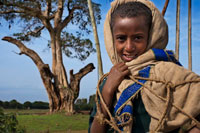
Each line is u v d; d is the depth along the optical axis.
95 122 1.13
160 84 1.03
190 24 3.67
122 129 1.06
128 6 1.15
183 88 1.01
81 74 23.08
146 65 1.11
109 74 1.14
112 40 1.27
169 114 0.99
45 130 12.43
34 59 21.95
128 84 1.11
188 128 0.99
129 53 1.14
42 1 22.27
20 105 30.62
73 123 15.42
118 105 1.09
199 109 0.98
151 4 1.19
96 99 1.16
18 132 4.51
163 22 1.21
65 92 21.80
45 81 21.77
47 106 35.03
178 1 3.72
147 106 1.05
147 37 1.15
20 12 21.58
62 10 23.05
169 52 1.21
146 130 1.07
